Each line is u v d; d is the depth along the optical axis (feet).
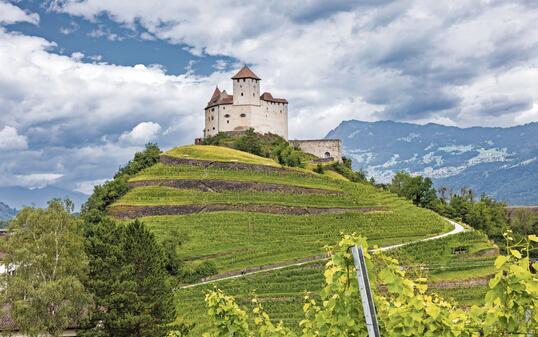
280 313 294.87
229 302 70.33
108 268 217.15
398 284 51.24
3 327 228.02
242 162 594.24
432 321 50.21
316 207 528.63
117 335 205.67
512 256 48.52
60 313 207.51
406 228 488.85
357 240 51.83
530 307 46.29
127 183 561.43
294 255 414.41
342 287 52.75
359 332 52.80
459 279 334.03
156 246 239.09
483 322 49.62
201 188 553.23
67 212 241.55
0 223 297.53
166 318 216.54
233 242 446.60
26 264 221.46
